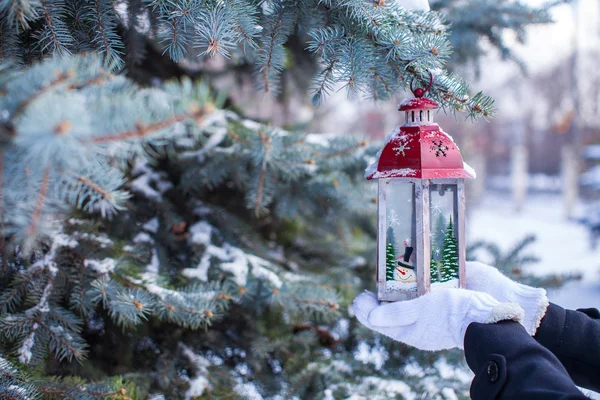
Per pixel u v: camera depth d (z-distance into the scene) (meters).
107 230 1.77
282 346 1.88
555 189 15.16
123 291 1.35
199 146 1.98
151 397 1.55
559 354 1.03
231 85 2.74
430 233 1.16
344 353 1.95
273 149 1.65
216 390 1.66
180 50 1.22
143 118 0.69
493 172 18.03
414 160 1.11
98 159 0.81
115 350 1.74
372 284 2.29
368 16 1.21
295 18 1.36
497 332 0.94
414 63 1.22
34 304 1.38
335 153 1.83
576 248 7.40
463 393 1.68
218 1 1.15
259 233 2.29
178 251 1.91
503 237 8.36
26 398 1.11
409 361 1.88
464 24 2.19
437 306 1.07
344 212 2.26
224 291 1.50
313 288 1.70
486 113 1.23
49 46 1.15
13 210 0.77
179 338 1.83
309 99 2.65
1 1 0.95
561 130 13.05
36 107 0.69
